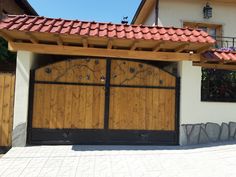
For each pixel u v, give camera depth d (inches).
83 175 218.8
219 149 298.4
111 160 258.8
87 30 286.0
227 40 546.3
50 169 232.7
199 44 292.7
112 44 303.3
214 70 351.3
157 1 532.1
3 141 306.2
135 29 309.7
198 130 329.4
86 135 317.7
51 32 269.1
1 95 308.5
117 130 321.4
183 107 327.0
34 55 326.3
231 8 560.4
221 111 338.0
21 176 215.6
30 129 311.1
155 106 328.2
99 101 321.1
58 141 313.6
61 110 316.2
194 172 226.7
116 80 324.8
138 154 280.5
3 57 435.8
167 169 234.4
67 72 319.0
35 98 313.7
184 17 541.6
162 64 374.6
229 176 216.8
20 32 270.8
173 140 327.3
